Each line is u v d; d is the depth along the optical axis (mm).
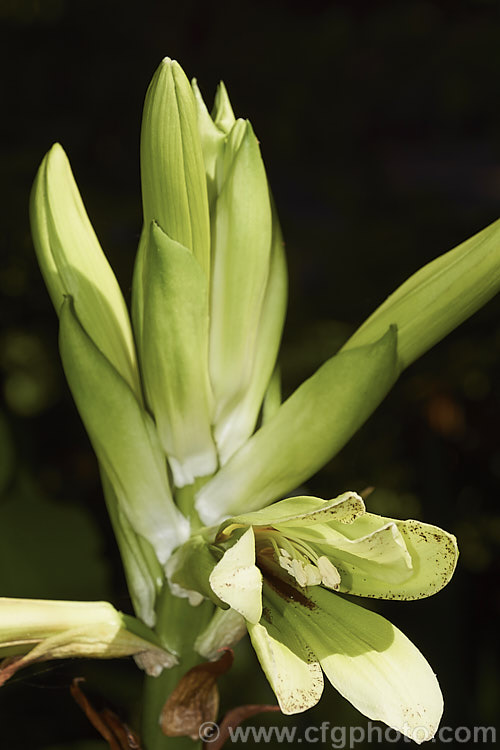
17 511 799
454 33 1804
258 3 1888
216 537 531
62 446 1143
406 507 1074
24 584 785
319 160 1679
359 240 1218
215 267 556
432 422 1083
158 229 526
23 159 1199
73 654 538
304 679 503
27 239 1135
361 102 1794
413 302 553
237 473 549
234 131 559
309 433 543
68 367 536
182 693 543
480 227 1232
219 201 556
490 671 801
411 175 1683
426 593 512
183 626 549
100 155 1602
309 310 1156
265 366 569
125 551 556
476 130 1919
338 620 517
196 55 1856
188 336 538
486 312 1067
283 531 515
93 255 566
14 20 1690
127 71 1762
